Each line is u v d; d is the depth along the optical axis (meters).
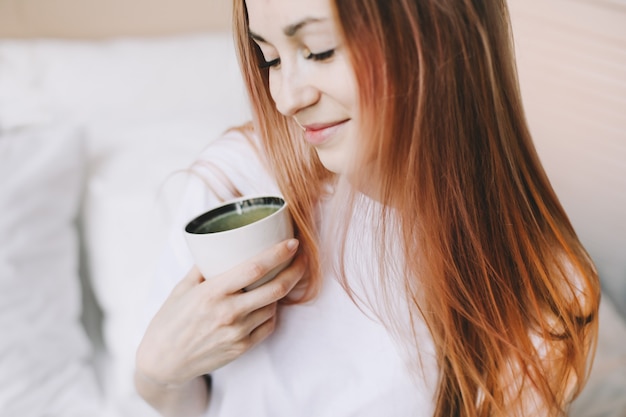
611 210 1.18
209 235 0.58
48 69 1.42
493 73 0.65
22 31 1.49
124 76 1.48
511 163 0.72
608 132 1.14
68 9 1.53
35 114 1.37
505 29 0.67
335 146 0.62
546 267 0.77
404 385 0.78
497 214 0.72
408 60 0.56
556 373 0.79
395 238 0.74
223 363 0.67
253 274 0.59
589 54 1.12
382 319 0.76
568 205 1.22
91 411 1.09
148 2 1.63
